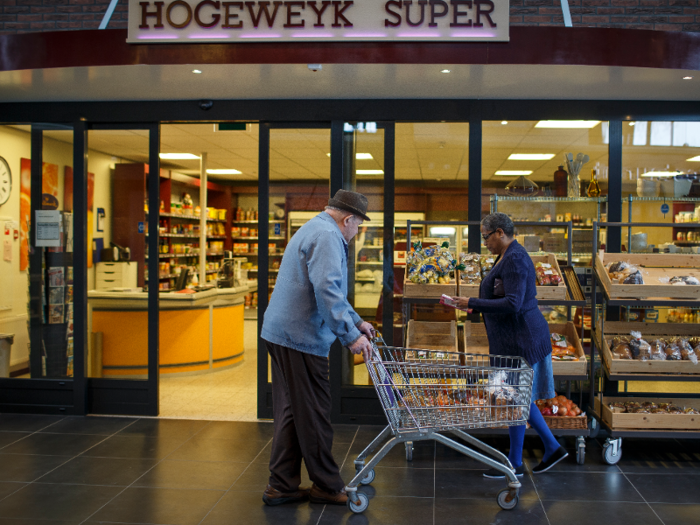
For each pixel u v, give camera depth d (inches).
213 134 275.7
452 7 138.9
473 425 110.9
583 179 173.3
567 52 138.3
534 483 127.7
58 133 185.8
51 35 146.6
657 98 168.9
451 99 173.2
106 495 120.6
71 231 186.1
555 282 145.3
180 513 112.2
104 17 172.2
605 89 160.2
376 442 125.2
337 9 140.5
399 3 139.5
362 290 179.2
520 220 173.2
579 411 144.0
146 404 182.7
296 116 177.2
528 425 140.6
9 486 125.3
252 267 506.0
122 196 186.5
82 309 183.6
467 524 107.8
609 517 110.8
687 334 154.5
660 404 149.0
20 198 187.6
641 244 171.5
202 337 252.7
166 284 384.2
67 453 146.8
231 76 153.8
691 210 170.9
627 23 168.4
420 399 110.9
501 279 128.5
